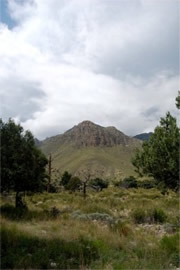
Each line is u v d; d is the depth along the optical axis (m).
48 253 9.48
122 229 13.95
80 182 49.91
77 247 10.16
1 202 21.45
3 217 15.20
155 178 22.48
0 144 18.28
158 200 28.80
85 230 13.52
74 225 14.72
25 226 13.37
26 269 8.38
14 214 16.50
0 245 9.23
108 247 10.97
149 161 22.20
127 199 31.16
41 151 20.50
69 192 42.00
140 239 12.70
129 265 9.29
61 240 10.83
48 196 31.19
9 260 8.58
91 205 23.33
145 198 31.77
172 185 22.05
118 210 23.23
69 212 20.30
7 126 19.02
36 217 16.70
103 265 9.15
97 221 16.75
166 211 21.98
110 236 12.50
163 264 9.67
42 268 8.70
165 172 21.73
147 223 17.92
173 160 21.17
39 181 19.77
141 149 24.00
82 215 18.03
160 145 21.69
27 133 19.61
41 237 11.05
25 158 18.91
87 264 9.16
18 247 9.77
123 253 10.59
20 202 19.80
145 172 22.98
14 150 18.48
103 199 29.44
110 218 17.39
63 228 13.77
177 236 11.84
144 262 9.58
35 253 9.28
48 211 19.17
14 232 10.73
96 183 54.69
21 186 19.11
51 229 13.42
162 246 11.36
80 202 26.55
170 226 16.27
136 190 41.31
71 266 8.85
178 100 20.53
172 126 22.08
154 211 18.98
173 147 21.47
